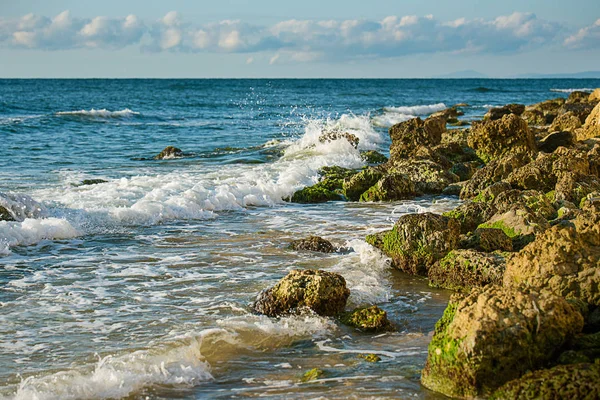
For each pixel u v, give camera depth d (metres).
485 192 14.46
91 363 6.92
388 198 16.86
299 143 26.58
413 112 56.78
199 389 6.38
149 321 8.19
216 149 27.31
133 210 13.88
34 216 13.20
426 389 6.25
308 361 7.06
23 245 11.73
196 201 15.20
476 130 21.75
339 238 12.65
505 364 5.83
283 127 39.62
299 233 13.11
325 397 6.12
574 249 7.45
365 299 9.09
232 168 21.78
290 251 11.66
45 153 25.34
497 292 6.20
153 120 44.69
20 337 7.63
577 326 6.20
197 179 18.84
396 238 10.65
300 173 19.58
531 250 7.69
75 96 75.31
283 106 63.62
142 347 7.33
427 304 9.07
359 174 17.58
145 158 24.67
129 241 12.32
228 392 6.30
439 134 25.97
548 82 193.62
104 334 7.75
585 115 27.81
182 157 24.88
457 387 6.00
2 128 33.16
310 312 8.30
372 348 7.44
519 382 5.52
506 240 10.46
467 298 6.25
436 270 9.88
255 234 13.01
